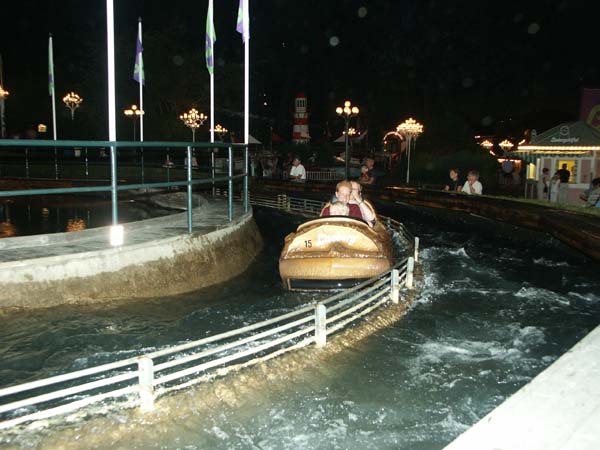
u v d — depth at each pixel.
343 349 5.10
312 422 3.85
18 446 3.46
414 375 4.60
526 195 21.88
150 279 6.84
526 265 8.80
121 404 3.99
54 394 3.56
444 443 3.62
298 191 21.12
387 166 45.59
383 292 6.27
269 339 5.36
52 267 6.07
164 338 5.41
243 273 8.30
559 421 2.31
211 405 4.02
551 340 5.49
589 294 7.17
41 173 22.31
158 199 15.89
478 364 4.86
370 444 3.59
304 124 63.50
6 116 44.81
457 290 7.27
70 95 42.81
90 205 15.32
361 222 7.36
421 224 13.16
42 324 5.61
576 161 20.11
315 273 7.09
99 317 5.89
